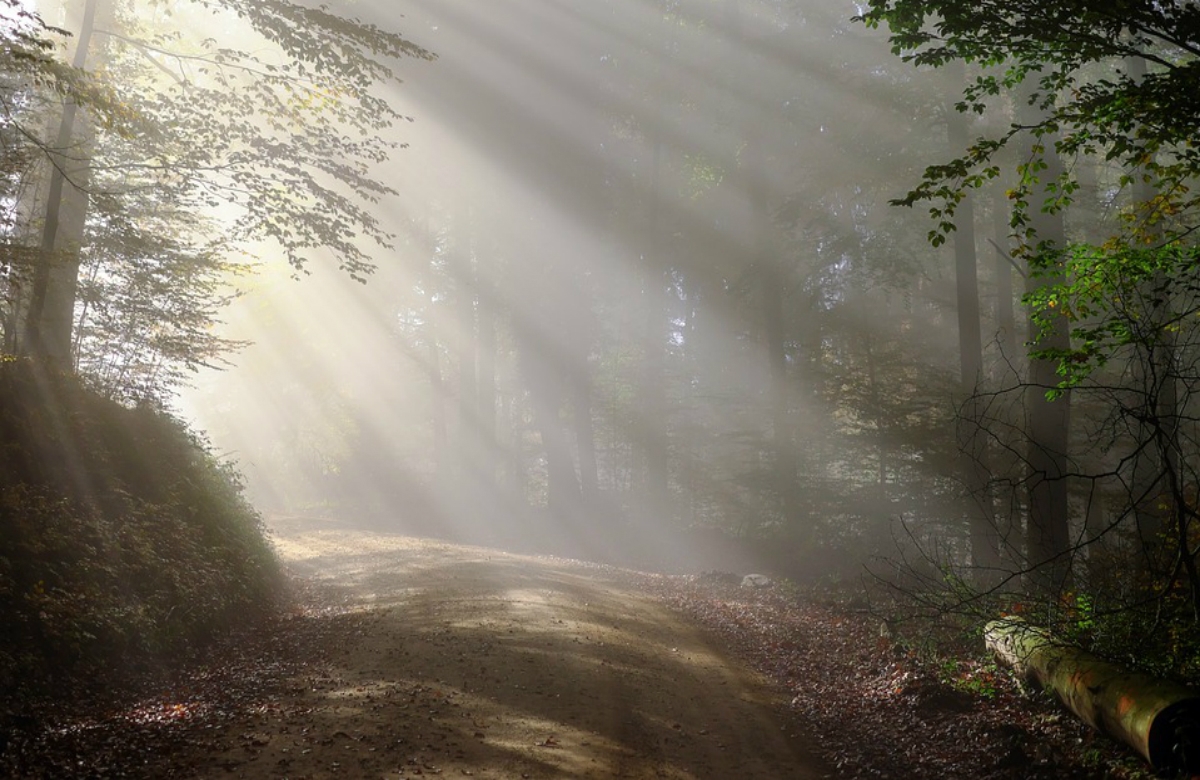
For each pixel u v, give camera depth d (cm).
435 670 1065
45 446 1252
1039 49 992
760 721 984
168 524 1363
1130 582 1062
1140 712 709
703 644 1374
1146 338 949
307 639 1253
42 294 1436
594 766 792
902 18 981
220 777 711
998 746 808
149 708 890
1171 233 1109
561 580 1897
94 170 1650
